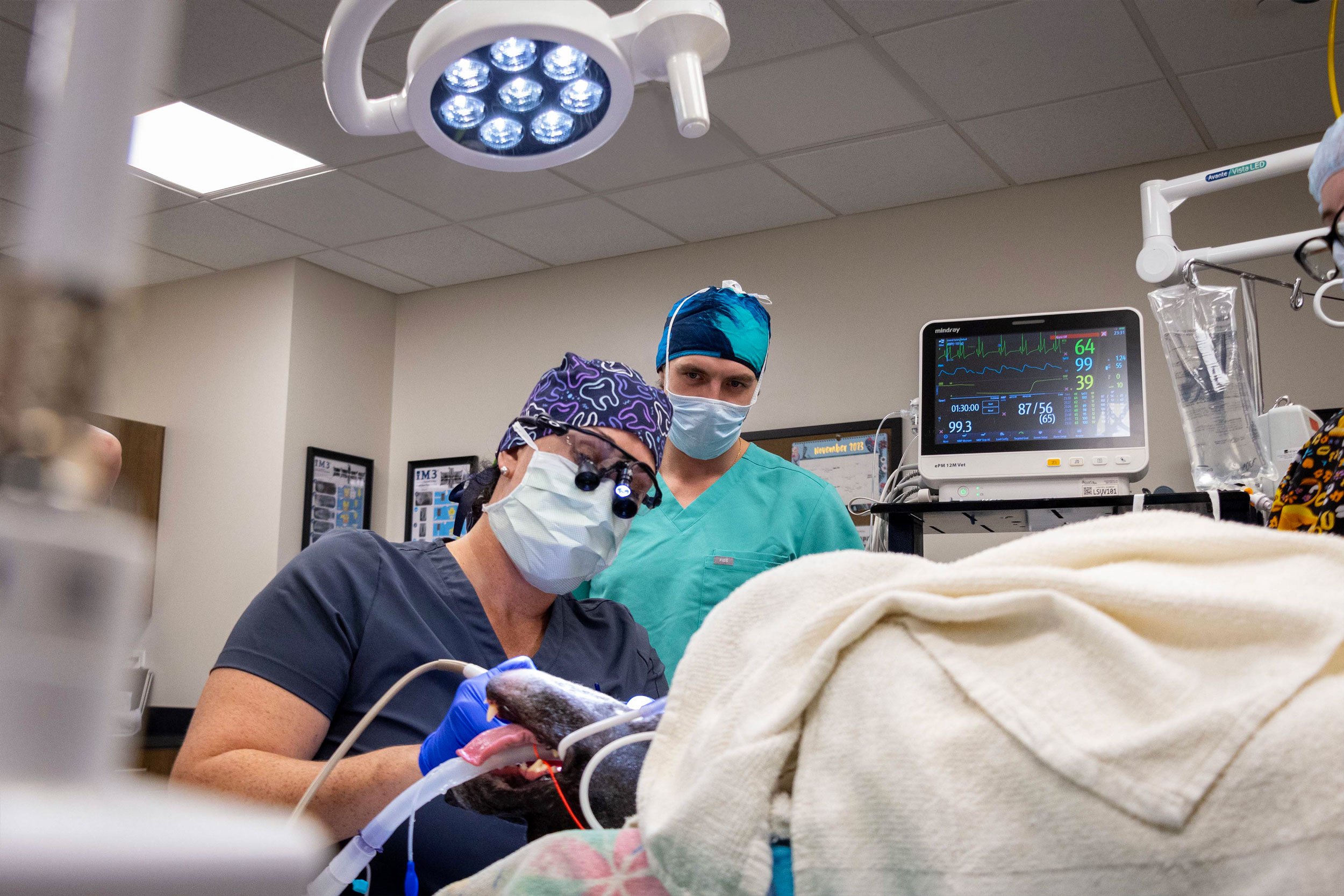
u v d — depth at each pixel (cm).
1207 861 40
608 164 369
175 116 337
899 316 399
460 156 97
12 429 23
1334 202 127
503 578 132
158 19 26
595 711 76
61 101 24
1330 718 42
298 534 450
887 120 338
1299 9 275
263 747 105
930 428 231
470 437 483
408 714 116
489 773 84
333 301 480
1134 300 360
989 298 384
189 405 475
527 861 61
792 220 420
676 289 446
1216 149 354
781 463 221
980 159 365
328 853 108
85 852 20
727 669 59
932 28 288
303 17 283
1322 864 39
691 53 86
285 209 409
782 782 52
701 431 207
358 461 482
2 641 22
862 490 391
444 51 83
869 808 47
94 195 24
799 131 346
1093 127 341
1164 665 46
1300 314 331
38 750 22
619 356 453
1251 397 179
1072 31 289
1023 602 49
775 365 419
